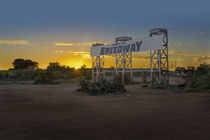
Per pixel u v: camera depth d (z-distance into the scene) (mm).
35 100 14117
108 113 9406
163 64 25328
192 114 9109
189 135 6094
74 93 19031
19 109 10547
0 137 5965
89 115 8977
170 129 6734
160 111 9844
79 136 6031
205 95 16766
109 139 5754
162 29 24688
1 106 11516
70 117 8578
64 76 46656
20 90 21969
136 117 8547
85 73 51812
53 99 14688
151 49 24719
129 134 6195
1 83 33750
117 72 32375
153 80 26703
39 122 7723
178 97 15586
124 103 12602
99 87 18797
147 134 6188
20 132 6453
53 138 5871
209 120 7977
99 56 35969
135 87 25844
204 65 24859
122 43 29266
